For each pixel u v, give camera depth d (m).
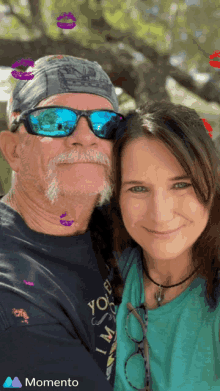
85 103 0.49
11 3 1.75
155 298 0.52
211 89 1.74
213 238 0.49
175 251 0.46
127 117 0.50
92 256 0.51
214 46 1.75
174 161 0.45
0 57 1.56
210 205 0.47
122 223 0.55
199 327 0.47
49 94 0.49
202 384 0.45
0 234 0.47
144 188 0.46
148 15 1.78
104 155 0.50
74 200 0.49
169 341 0.48
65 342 0.43
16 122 0.50
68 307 0.45
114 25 1.75
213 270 0.48
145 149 0.45
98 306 0.49
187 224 0.46
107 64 1.67
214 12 1.72
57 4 1.71
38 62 0.52
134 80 1.69
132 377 0.48
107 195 0.51
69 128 0.48
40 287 0.44
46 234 0.48
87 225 0.52
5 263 0.44
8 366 0.40
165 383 0.46
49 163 0.48
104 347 0.48
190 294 0.49
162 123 0.45
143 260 0.54
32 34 1.76
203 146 0.46
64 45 1.65
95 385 0.42
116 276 0.53
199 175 0.45
